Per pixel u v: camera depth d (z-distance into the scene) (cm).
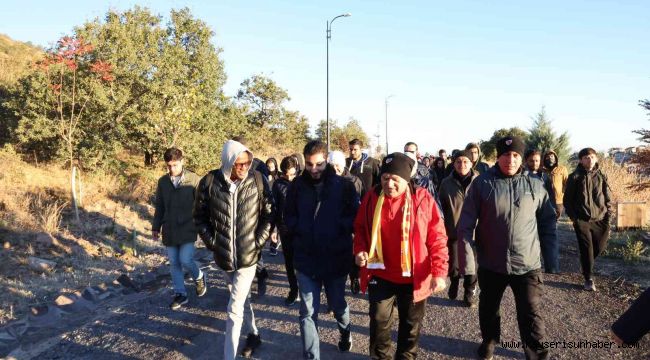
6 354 417
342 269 390
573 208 604
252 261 388
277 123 3684
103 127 1387
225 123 1820
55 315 515
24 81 1280
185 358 416
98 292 592
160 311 534
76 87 1275
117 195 1145
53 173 1170
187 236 543
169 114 1479
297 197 397
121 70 1424
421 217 339
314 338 372
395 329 477
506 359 412
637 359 405
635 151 942
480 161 722
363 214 360
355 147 723
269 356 418
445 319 508
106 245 803
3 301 527
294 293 562
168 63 1530
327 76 2330
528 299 361
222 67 1798
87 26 1396
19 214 813
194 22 1695
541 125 2116
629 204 970
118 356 417
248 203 387
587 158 591
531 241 365
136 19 1566
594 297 583
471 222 384
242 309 390
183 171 552
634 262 753
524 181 372
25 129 1219
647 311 170
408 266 333
